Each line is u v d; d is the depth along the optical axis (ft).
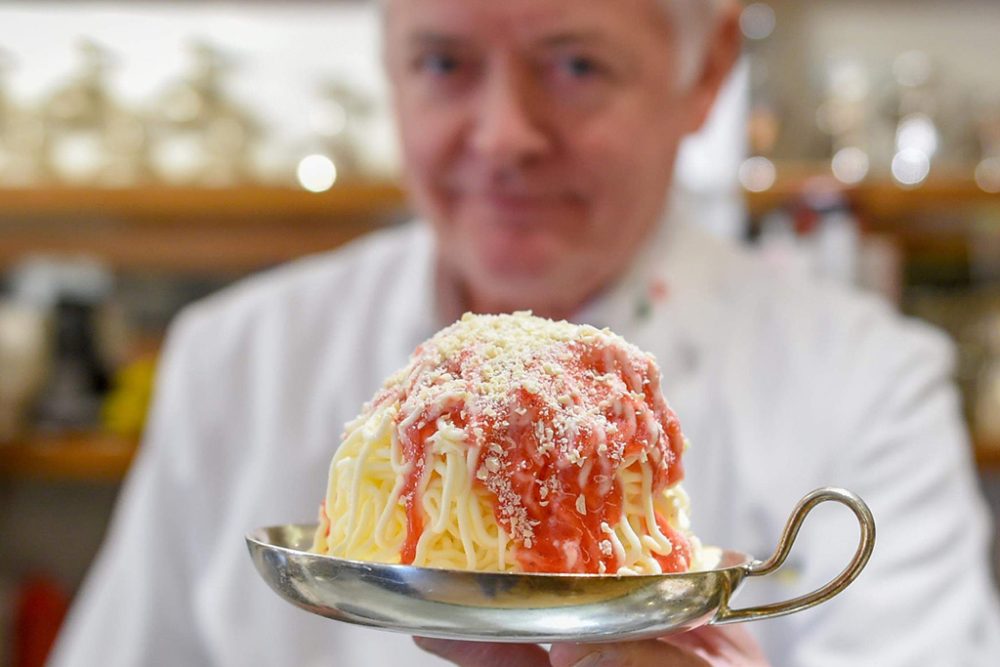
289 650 4.43
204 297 7.03
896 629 4.05
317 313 4.98
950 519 4.26
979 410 6.54
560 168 3.76
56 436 6.56
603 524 2.02
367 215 6.72
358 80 7.15
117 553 5.05
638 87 3.75
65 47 7.15
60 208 6.37
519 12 3.52
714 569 2.02
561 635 1.85
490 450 2.00
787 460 4.37
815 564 4.25
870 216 6.64
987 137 6.49
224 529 4.87
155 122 6.44
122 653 4.83
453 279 4.55
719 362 4.52
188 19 7.16
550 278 3.99
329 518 2.21
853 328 4.60
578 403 2.05
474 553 1.99
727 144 6.57
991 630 4.11
